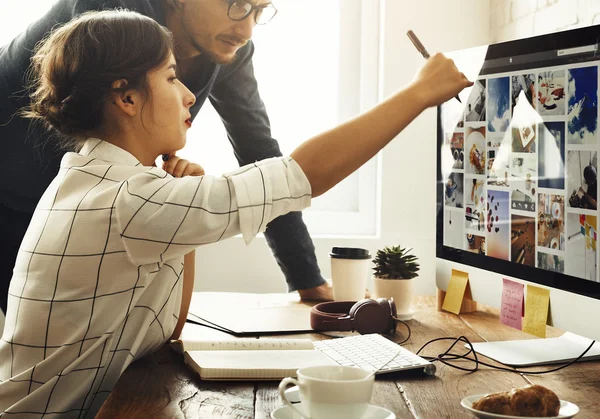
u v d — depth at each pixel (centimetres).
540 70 107
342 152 89
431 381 89
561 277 102
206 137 209
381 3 201
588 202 96
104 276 91
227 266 196
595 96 95
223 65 173
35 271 94
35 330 93
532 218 109
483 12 195
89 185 95
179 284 106
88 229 90
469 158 129
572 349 107
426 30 195
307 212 209
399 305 133
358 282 147
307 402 65
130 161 100
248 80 176
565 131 101
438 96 93
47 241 93
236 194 86
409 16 195
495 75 120
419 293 197
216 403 80
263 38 210
